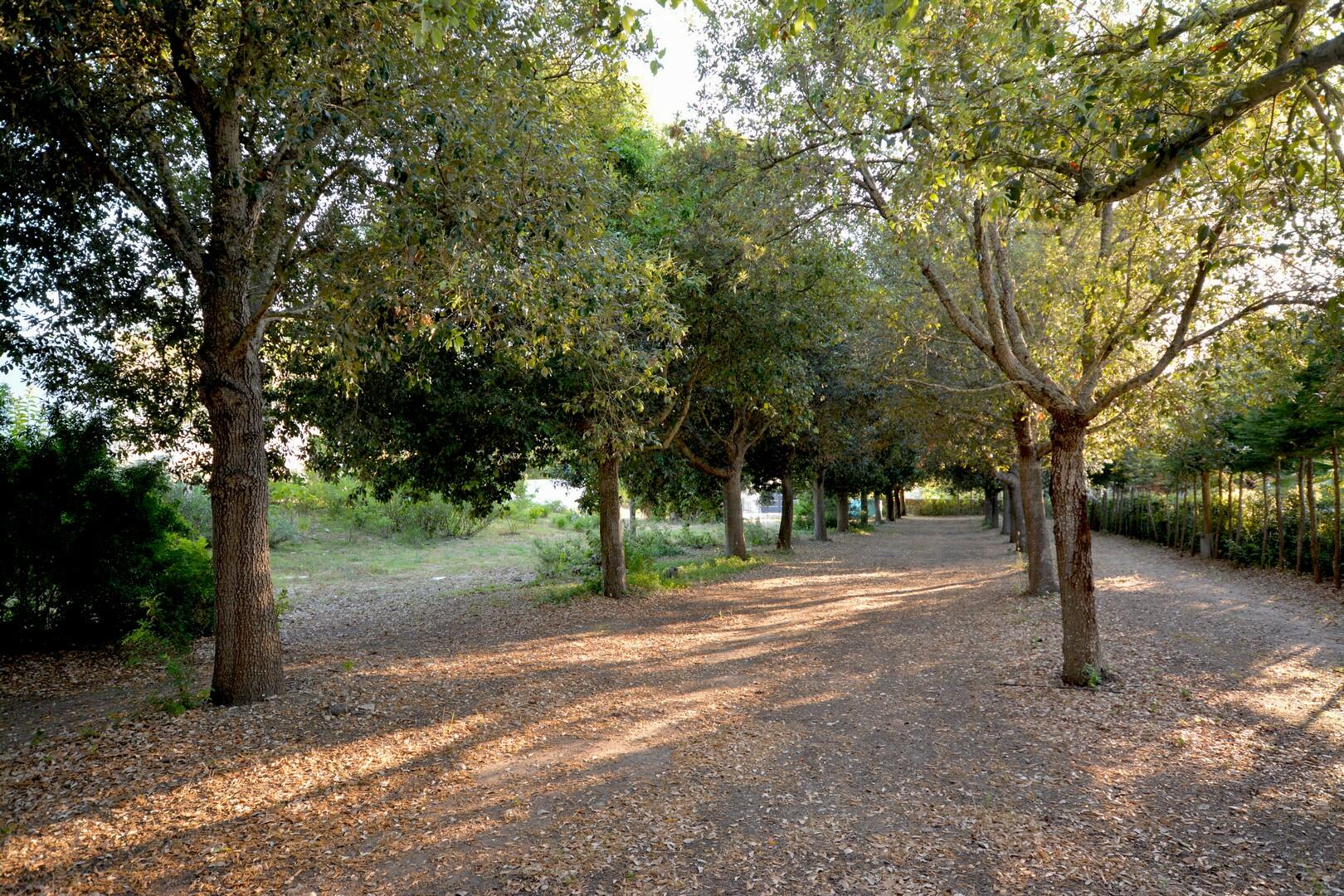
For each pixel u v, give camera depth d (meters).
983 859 4.53
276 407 12.09
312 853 4.75
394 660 10.22
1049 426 14.39
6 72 6.81
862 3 7.15
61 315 9.95
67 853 4.73
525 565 24.48
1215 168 6.81
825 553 27.17
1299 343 8.20
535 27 7.79
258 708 7.62
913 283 12.41
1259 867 4.36
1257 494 19.30
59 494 10.94
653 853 4.71
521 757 6.44
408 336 9.91
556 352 11.00
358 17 6.56
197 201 9.59
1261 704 7.24
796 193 9.34
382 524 30.31
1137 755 6.10
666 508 28.56
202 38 7.79
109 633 11.52
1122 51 5.25
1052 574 14.18
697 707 7.91
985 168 5.79
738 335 14.16
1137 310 8.26
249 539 7.92
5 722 7.59
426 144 7.18
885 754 6.41
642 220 13.78
